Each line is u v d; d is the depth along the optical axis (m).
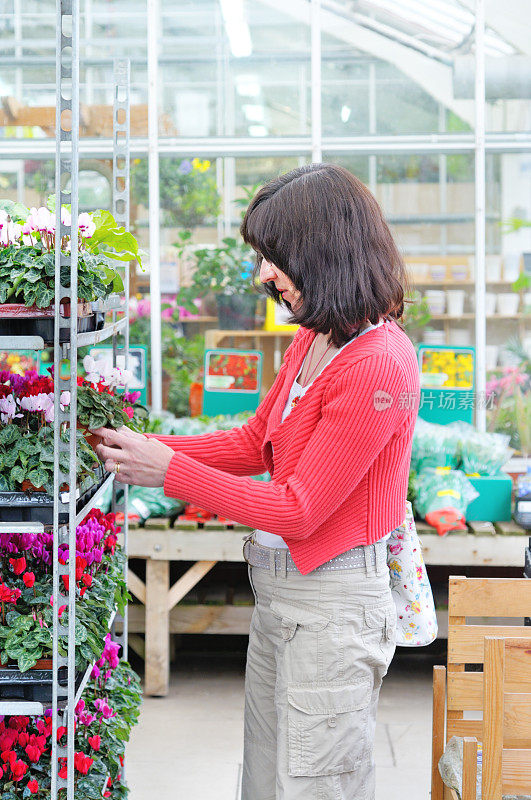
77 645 1.86
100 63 4.66
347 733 1.78
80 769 1.96
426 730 3.47
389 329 1.79
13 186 4.73
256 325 4.78
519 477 3.95
